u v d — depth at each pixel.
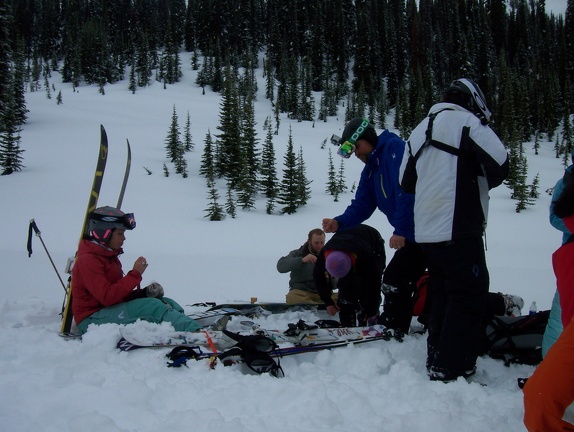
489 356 3.13
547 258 12.73
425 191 2.58
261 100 64.62
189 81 68.12
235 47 75.75
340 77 70.25
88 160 29.70
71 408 2.21
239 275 8.16
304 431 2.05
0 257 8.99
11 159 26.08
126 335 3.15
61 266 8.27
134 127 42.16
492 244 16.11
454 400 2.33
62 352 2.85
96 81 65.94
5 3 30.42
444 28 84.44
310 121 57.03
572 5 76.44
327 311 4.28
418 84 62.38
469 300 2.60
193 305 4.64
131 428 2.09
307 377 2.69
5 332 3.32
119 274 3.79
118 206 4.89
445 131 2.53
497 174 2.47
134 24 82.06
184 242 15.26
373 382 2.69
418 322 3.97
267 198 27.84
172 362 2.81
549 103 57.19
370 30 71.69
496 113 59.16
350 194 28.55
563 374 1.14
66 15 80.12
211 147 30.11
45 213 18.94
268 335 3.28
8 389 2.39
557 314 2.34
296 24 75.56
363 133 3.48
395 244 3.17
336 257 3.47
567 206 1.40
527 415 1.21
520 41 80.81
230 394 2.37
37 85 63.47
